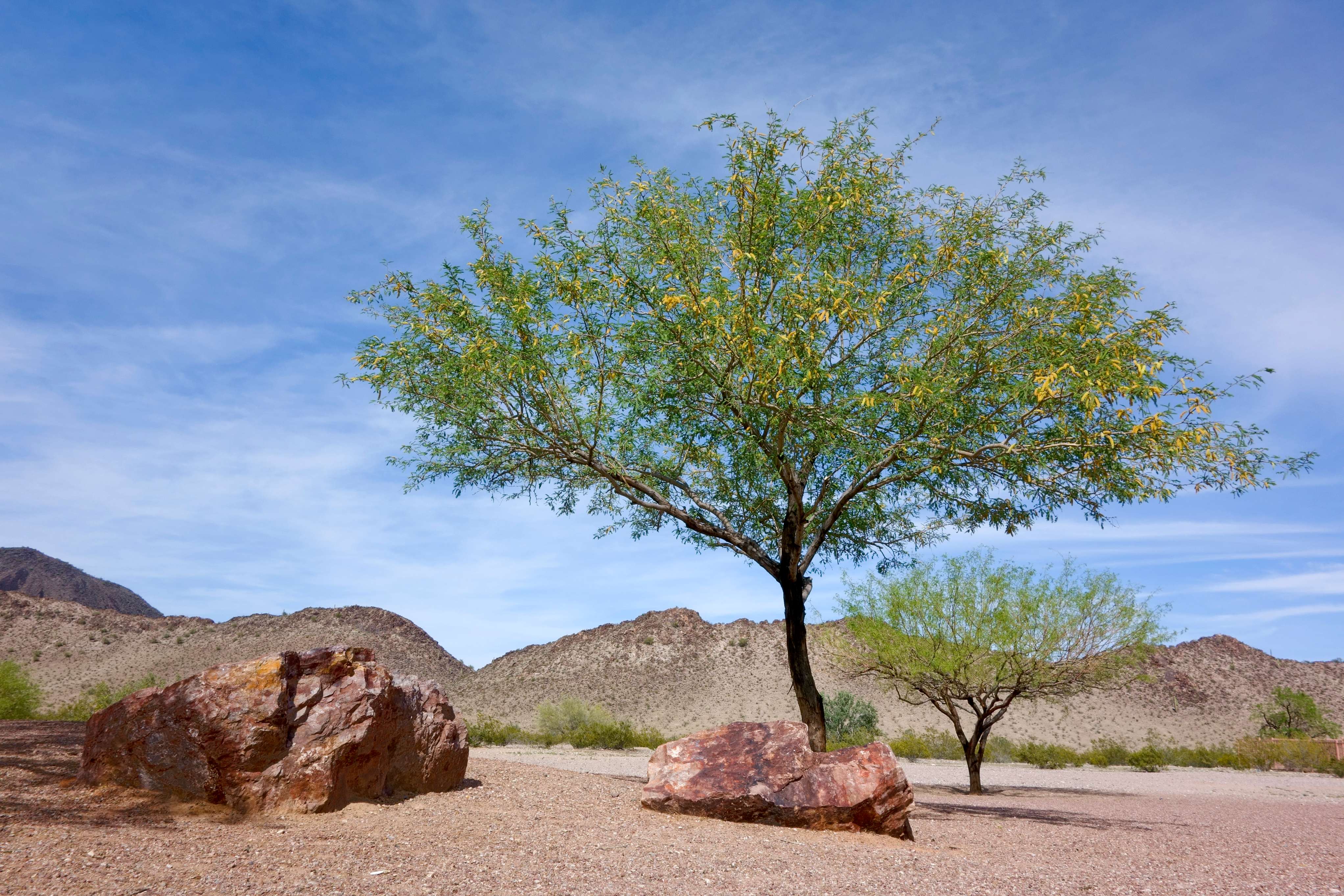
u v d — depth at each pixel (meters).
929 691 18.19
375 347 10.82
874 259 11.84
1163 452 9.66
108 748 6.86
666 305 10.11
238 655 50.84
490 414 11.41
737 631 59.81
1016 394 9.94
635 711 49.25
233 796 6.57
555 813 8.06
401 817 7.02
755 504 12.85
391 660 56.41
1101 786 20.83
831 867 6.64
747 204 10.71
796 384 9.91
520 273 10.94
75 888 4.41
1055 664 16.89
